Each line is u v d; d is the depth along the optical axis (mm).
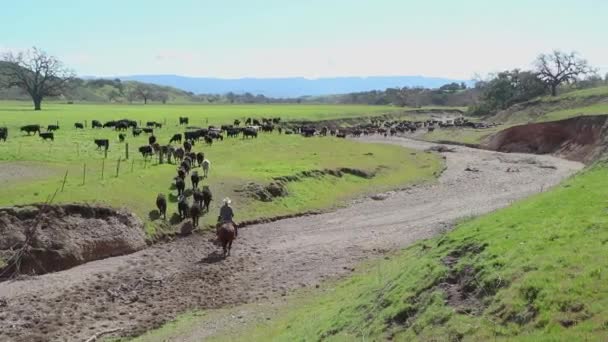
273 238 36594
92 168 47438
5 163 48125
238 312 23906
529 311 13359
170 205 38625
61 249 30750
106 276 29062
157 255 32594
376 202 47688
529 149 85125
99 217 33875
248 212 40938
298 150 67500
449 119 169000
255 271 30219
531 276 14469
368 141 101438
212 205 40188
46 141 63562
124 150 59656
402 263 23297
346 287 24266
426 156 76438
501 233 18672
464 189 52500
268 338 19188
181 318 23844
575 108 106000
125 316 24234
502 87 170750
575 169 64562
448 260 18094
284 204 44062
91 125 86000
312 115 136000
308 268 30188
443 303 15523
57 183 38062
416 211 43156
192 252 33281
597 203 19703
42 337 21922
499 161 74188
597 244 15367
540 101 129875
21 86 140500
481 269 16266
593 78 171500
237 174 47719
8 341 21516
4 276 28641
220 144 69438
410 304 16344
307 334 18078
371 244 33938
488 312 14203
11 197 33969
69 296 26234
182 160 50750
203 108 160625
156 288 27656
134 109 142875
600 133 72688
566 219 18375
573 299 12914
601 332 11430
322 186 50281
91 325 23203
